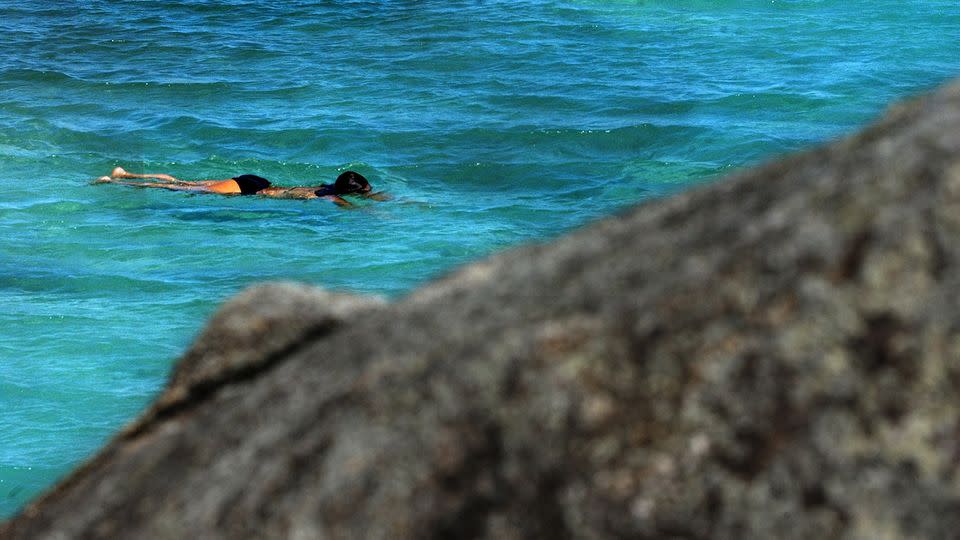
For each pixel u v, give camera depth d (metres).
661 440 7.57
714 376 7.59
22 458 30.61
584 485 7.60
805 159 8.55
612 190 58.00
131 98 77.44
